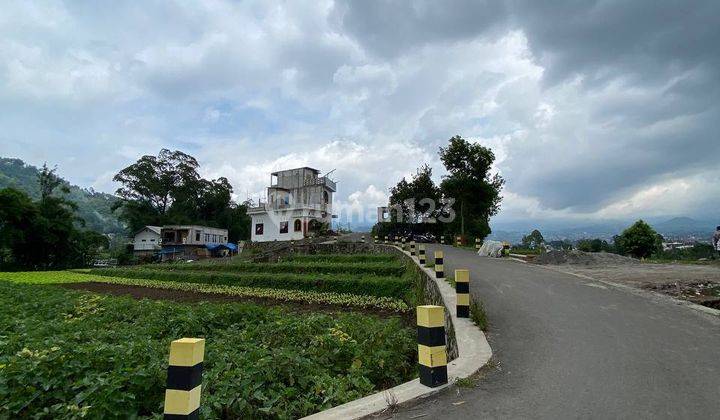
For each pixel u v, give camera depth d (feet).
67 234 163.43
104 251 236.84
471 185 137.80
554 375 16.94
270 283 75.77
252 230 191.72
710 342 20.98
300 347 27.40
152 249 215.92
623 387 15.62
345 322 32.78
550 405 14.19
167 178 237.25
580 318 26.07
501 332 23.31
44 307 47.19
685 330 23.17
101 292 78.64
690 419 13.07
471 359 18.69
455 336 22.44
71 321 36.94
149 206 234.58
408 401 14.62
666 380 16.25
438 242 148.36
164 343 26.07
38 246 157.48
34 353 21.99
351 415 13.79
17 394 18.10
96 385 17.58
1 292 62.23
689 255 93.61
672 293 34.96
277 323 32.04
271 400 18.63
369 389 20.58
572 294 33.45
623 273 46.50
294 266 85.15
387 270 69.92
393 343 27.22
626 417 13.23
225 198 252.21
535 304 30.12
